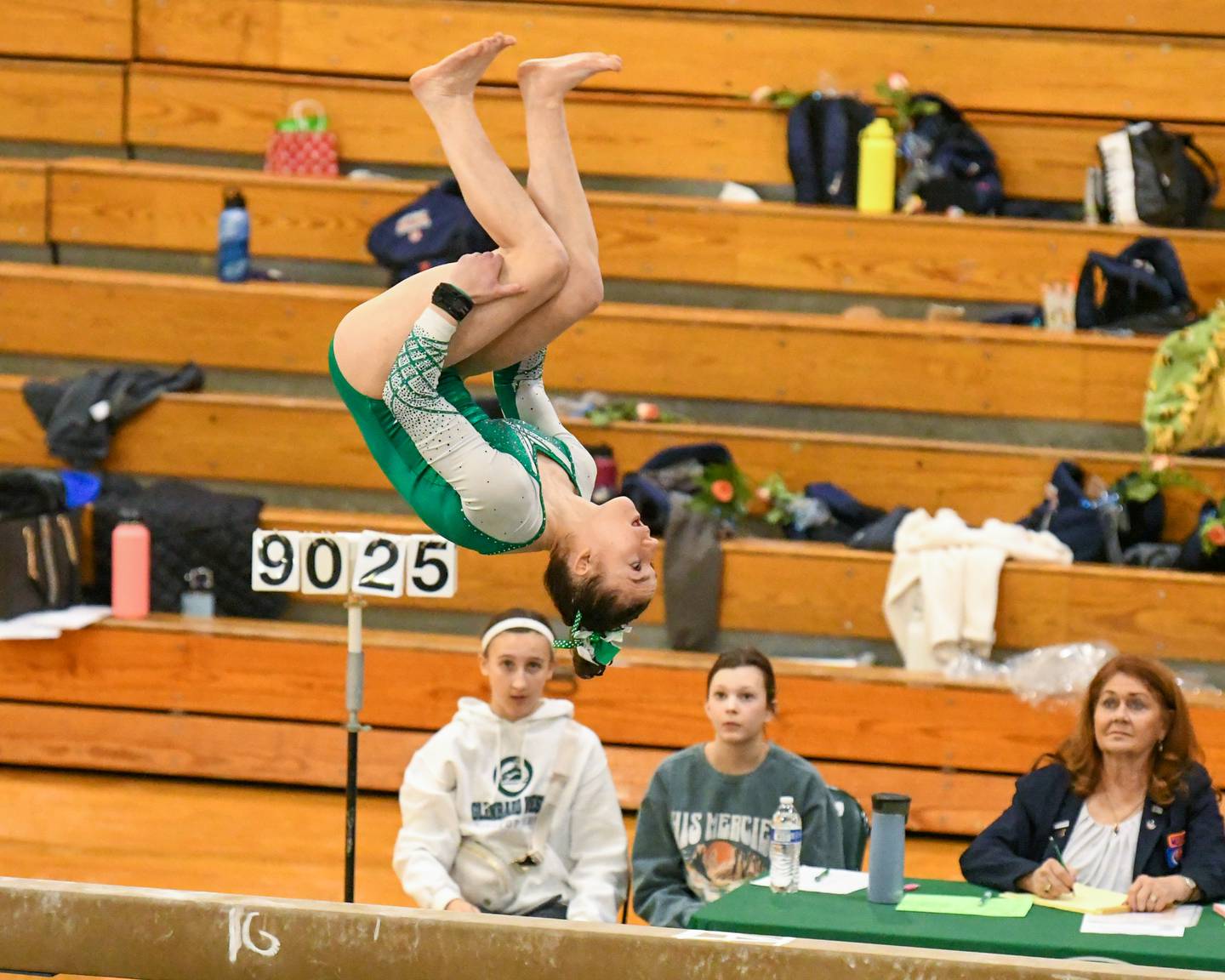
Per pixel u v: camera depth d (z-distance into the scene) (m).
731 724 11.22
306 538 10.89
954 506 16.94
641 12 19.67
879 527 16.23
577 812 11.56
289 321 17.95
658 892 11.30
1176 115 19.52
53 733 15.87
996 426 17.58
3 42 19.98
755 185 19.52
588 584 7.37
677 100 19.45
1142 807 10.60
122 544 16.05
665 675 15.30
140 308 18.00
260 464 17.25
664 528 16.08
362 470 17.23
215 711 15.75
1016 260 18.53
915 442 17.00
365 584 10.88
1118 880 10.50
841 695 15.13
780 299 18.77
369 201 18.89
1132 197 18.78
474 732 11.53
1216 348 16.16
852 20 19.62
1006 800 15.01
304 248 18.97
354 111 19.83
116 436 17.25
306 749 15.62
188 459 17.27
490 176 7.35
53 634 15.57
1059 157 19.45
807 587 15.97
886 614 15.77
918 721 15.09
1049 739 14.98
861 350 17.62
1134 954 8.89
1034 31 19.52
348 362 7.27
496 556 16.27
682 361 17.77
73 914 6.41
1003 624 15.76
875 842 9.86
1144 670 10.59
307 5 19.91
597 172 19.56
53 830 14.17
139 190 19.09
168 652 15.75
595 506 7.44
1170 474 16.28
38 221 19.16
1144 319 17.88
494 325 7.26
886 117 19.53
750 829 11.28
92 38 19.97
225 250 18.17
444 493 7.28
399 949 6.29
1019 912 9.66
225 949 6.37
